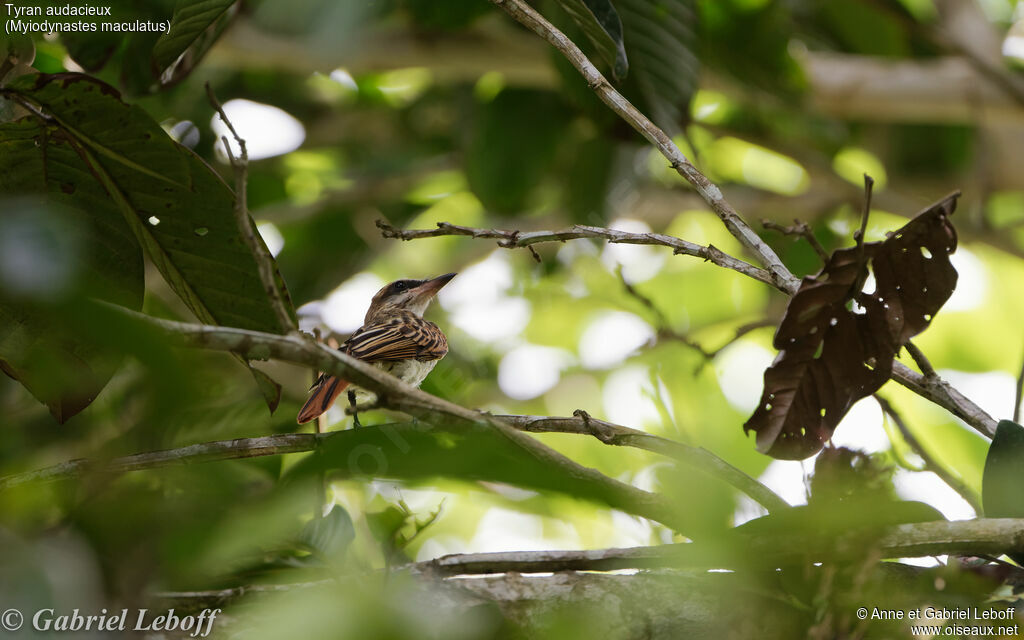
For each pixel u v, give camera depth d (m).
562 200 16.09
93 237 6.24
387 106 17.84
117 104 5.70
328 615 3.30
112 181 5.98
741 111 17.64
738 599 5.48
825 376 5.85
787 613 5.45
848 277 5.65
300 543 5.37
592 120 11.45
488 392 16.19
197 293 6.42
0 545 3.20
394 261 19.27
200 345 4.58
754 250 6.36
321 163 18.23
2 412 5.55
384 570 4.90
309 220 16.84
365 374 4.75
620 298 16.14
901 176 18.92
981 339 19.98
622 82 10.63
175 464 5.32
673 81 10.77
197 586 4.95
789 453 5.89
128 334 2.79
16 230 2.80
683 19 10.62
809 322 5.76
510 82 15.09
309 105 17.66
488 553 5.52
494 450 3.87
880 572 5.57
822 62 16.70
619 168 15.48
